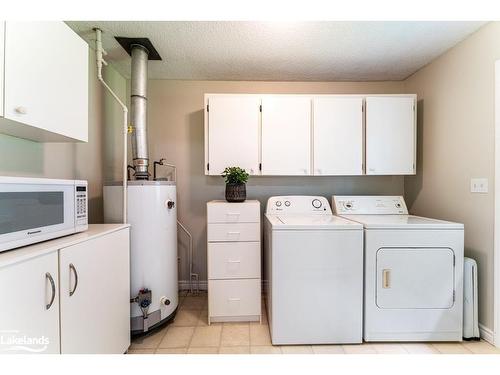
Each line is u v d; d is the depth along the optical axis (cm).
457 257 166
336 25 164
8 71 92
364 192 259
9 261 78
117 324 141
